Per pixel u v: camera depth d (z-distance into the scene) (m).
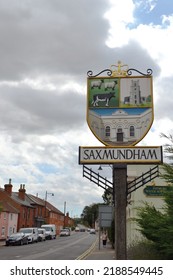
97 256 23.59
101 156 11.48
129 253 15.40
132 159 11.34
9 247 36.28
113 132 11.79
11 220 54.91
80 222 187.62
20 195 68.81
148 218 12.33
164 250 11.62
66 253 26.95
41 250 30.98
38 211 74.94
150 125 11.71
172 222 10.67
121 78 12.17
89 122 11.95
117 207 11.50
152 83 12.02
